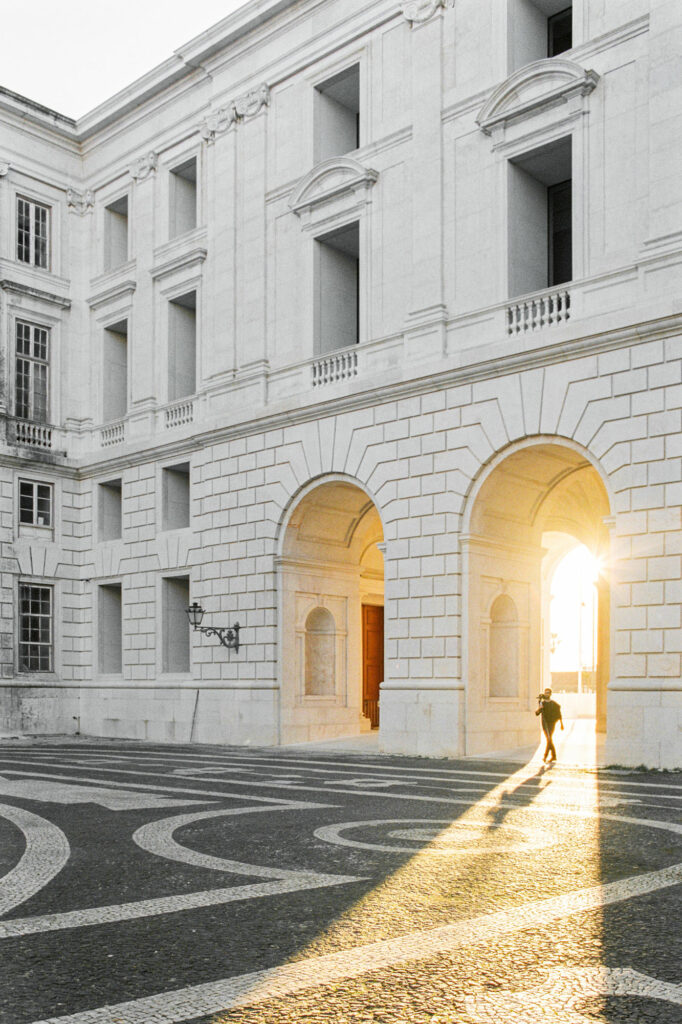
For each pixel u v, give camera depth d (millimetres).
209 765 20422
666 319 19516
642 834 10961
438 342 23734
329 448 26047
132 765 20438
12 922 7328
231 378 29297
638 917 7324
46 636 34031
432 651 23109
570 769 19031
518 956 6355
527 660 24391
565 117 21969
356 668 29141
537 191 24078
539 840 10609
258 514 27828
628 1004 5508
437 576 23203
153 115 33500
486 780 16969
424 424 23828
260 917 7383
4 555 32906
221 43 30219
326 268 27953
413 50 25344
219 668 28484
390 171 25750
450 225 24094
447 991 5703
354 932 6941
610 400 20438
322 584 28422
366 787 15875
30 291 34406
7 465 33281
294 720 27156
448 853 9898
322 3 27797
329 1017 5305
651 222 20359
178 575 30609
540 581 24969
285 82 29062
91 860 9742
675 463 19328
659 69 20516
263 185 29172
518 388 22047
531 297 22188
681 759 18531
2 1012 5410
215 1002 5539
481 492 22750
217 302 30078
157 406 32344
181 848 10336
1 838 11039
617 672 19688
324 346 27656
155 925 7188
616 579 19938
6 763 20953
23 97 34531
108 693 32906
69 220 36156
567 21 24656
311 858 9711
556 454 22562
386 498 24453
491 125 23219
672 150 20188
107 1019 5285
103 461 33750
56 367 35156
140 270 33531
